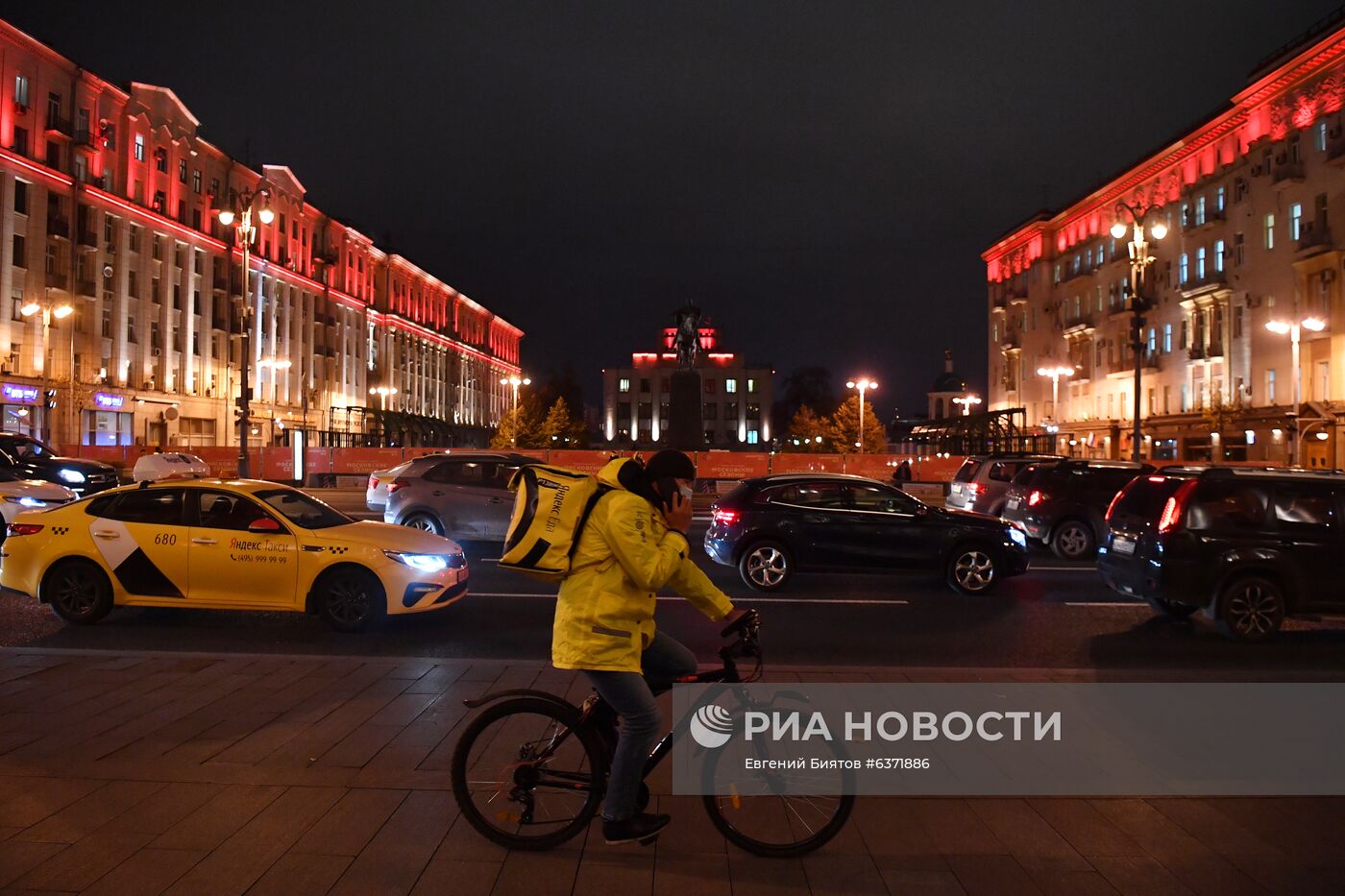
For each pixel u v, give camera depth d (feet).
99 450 134.92
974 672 25.34
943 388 336.49
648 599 13.42
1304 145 137.28
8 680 23.50
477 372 414.21
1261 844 14.56
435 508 52.54
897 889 12.99
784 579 41.91
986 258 269.23
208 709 20.94
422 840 14.19
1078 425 209.67
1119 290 194.18
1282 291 141.18
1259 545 32.14
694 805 15.79
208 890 12.60
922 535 41.73
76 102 166.20
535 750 14.17
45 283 158.51
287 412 240.12
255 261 222.89
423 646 30.09
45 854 13.62
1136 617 36.91
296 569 32.09
